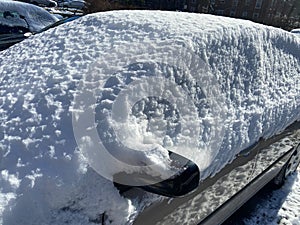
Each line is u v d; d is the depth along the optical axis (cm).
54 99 135
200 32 179
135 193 130
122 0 2697
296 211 312
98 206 119
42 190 111
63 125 125
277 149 259
